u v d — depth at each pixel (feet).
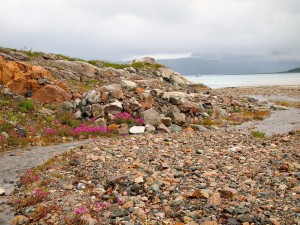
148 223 32.32
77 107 98.94
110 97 101.65
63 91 106.63
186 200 36.63
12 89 101.35
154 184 41.27
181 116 95.55
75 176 48.44
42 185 45.78
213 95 161.07
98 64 181.27
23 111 89.25
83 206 37.52
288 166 47.42
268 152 59.21
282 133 86.74
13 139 71.46
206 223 30.27
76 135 79.61
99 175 47.03
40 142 72.54
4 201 41.78
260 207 33.47
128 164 51.26
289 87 328.70
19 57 138.82
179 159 53.88
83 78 142.51
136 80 163.63
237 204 34.37
